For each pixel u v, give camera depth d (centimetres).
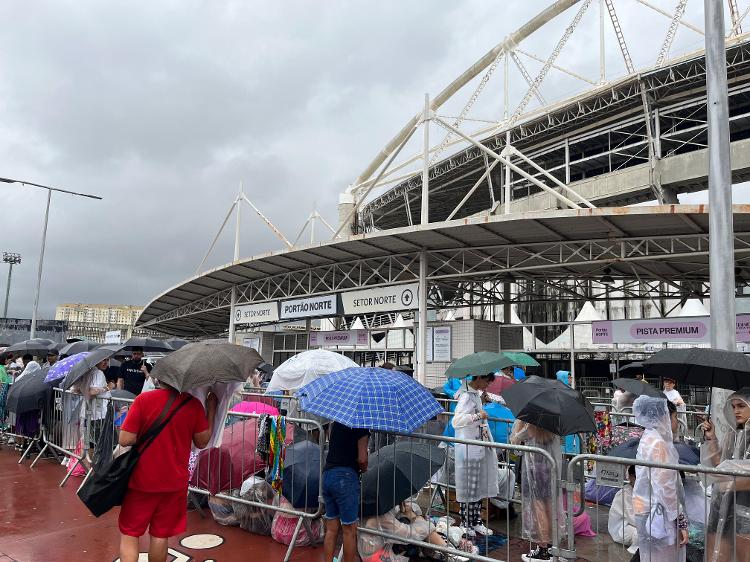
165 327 4372
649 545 421
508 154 2312
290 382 812
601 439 878
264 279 2639
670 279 2112
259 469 625
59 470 843
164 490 382
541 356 2542
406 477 516
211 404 437
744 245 1440
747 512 379
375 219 7000
